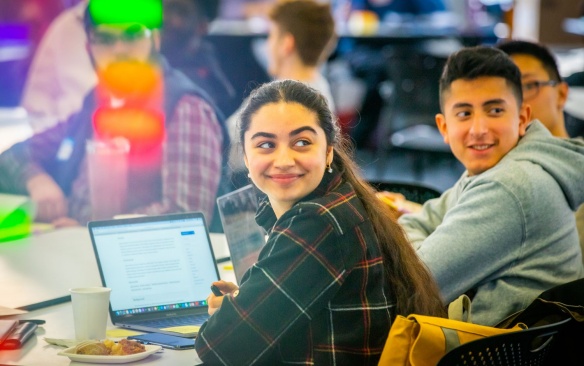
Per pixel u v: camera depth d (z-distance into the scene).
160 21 5.70
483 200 3.47
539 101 4.52
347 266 2.71
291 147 2.82
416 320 2.63
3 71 9.52
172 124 4.74
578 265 3.68
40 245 4.29
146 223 3.41
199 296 3.38
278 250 2.71
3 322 2.91
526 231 3.45
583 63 9.28
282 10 6.45
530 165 3.53
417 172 9.68
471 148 3.69
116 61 4.67
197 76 6.10
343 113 10.15
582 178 3.61
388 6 11.68
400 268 2.90
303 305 2.67
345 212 2.76
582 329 2.96
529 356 2.73
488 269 3.46
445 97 3.78
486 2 11.41
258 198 3.72
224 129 5.00
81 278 3.70
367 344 2.74
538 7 10.89
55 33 6.25
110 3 4.93
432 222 4.10
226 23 9.99
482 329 2.68
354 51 10.73
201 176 4.77
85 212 4.95
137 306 3.27
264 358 2.68
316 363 2.69
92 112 4.89
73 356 2.68
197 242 3.46
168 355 2.79
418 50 10.50
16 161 5.07
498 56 3.69
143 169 4.71
